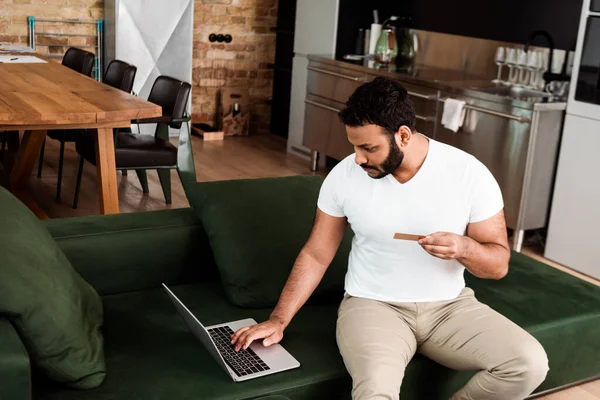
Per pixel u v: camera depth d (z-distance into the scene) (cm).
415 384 218
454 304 219
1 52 527
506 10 498
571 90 398
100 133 356
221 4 684
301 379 200
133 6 624
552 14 464
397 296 216
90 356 189
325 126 572
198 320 209
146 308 237
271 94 729
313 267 224
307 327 230
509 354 198
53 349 182
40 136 411
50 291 187
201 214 258
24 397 166
